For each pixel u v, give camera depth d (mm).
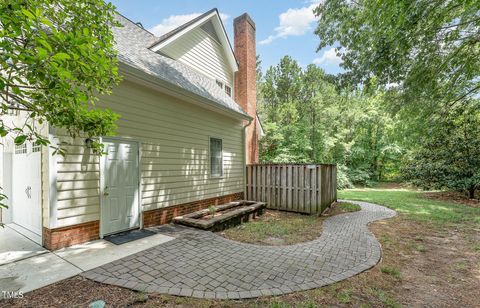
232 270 3338
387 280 3252
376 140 21891
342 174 18766
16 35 1678
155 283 2889
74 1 2471
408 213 7836
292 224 6262
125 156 4945
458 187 11039
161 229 5277
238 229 5684
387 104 9008
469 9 5871
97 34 2648
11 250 3822
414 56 7039
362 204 9938
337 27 9039
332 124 18844
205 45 8891
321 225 6207
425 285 3141
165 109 5922
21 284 2795
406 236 5301
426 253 4293
